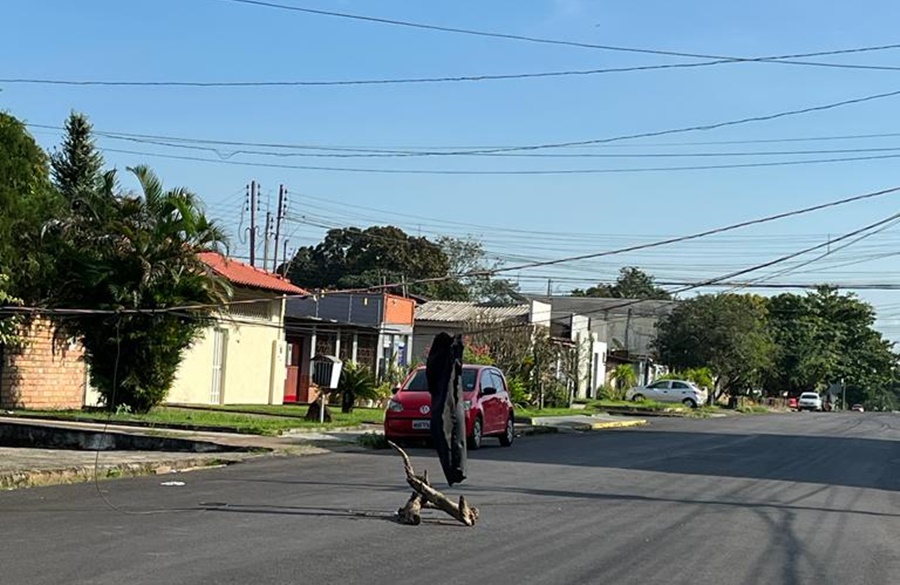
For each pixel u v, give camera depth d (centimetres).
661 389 6022
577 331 5753
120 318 2380
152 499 1236
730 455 2348
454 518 1148
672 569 932
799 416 6088
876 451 2752
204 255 3100
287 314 4006
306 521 1098
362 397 3059
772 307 9919
